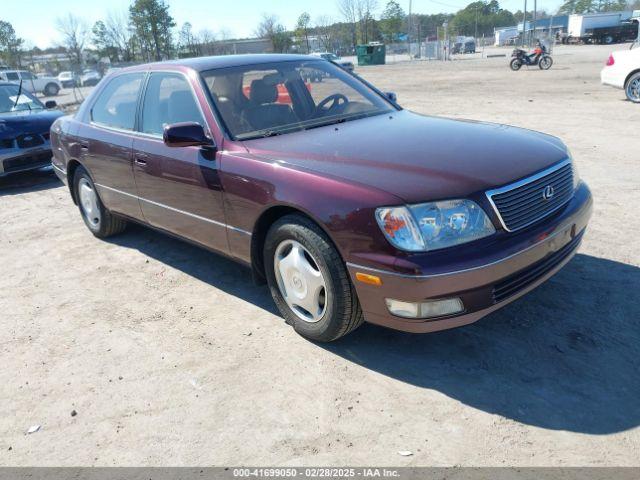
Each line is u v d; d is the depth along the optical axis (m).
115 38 71.31
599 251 4.48
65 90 40.59
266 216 3.55
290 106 4.20
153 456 2.70
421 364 3.22
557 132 9.41
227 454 2.67
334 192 3.04
